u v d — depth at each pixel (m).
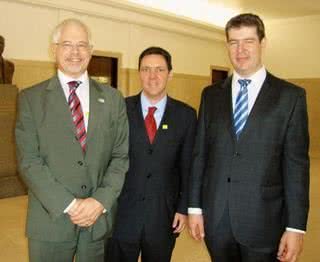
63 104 1.95
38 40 7.09
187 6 9.90
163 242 2.36
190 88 10.62
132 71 8.91
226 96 2.06
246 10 10.46
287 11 10.28
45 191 1.86
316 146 10.78
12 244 3.90
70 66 1.94
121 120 2.11
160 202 2.33
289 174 1.90
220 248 2.02
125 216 2.33
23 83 6.93
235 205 1.94
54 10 7.26
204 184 2.11
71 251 2.01
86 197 1.98
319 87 10.68
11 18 6.68
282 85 1.95
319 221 4.75
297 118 1.90
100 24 8.15
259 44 1.91
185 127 2.38
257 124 1.92
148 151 2.32
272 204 1.94
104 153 2.02
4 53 6.64
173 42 9.95
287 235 1.91
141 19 8.84
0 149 5.64
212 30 10.76
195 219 2.14
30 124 1.94
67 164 1.93
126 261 2.37
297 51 10.99
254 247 1.93
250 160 1.92
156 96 2.33
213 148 2.05
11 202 5.45
